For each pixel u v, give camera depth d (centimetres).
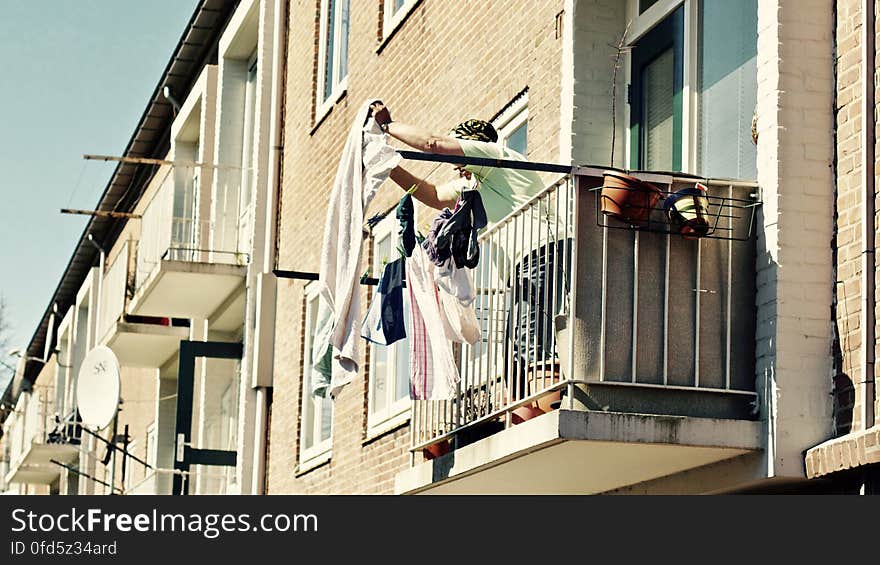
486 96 1377
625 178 930
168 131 2964
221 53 2495
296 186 2036
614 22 1195
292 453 1920
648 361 930
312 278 1135
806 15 916
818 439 880
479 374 1080
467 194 993
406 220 1047
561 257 1012
